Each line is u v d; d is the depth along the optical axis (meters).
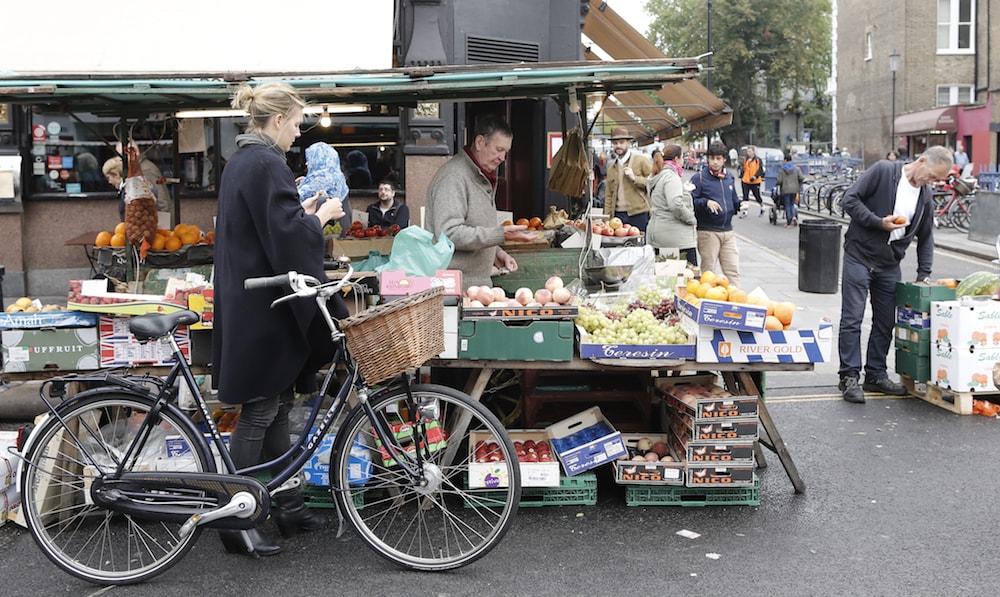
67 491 4.17
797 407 6.38
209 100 5.19
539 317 4.37
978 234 17.28
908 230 6.47
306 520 4.13
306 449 3.80
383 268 4.54
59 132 10.42
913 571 3.73
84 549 3.98
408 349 3.48
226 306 3.69
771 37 51.00
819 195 25.38
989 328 6.06
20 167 10.24
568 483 4.38
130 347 4.49
